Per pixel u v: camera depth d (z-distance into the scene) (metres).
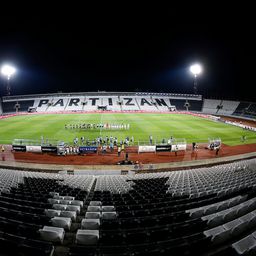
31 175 19.64
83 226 7.63
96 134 40.66
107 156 30.64
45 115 67.50
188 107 86.06
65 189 14.17
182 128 47.12
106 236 6.65
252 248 5.55
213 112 82.69
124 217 8.86
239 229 6.74
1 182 15.91
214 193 11.75
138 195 12.70
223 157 30.86
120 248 5.97
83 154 31.27
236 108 80.44
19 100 85.25
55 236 6.77
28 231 6.94
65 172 24.72
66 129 44.62
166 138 38.53
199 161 29.30
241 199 10.16
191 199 11.14
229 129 47.34
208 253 5.96
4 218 7.85
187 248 5.74
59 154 30.69
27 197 11.59
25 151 31.70
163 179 17.58
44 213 8.84
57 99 86.44
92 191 14.23
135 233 6.73
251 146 35.97
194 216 8.61
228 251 5.71
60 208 9.82
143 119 58.81
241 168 21.81
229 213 7.95
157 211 9.35
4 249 5.74
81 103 84.19
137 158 30.11
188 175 18.72
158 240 6.82
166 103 86.94
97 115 66.62
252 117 72.25
